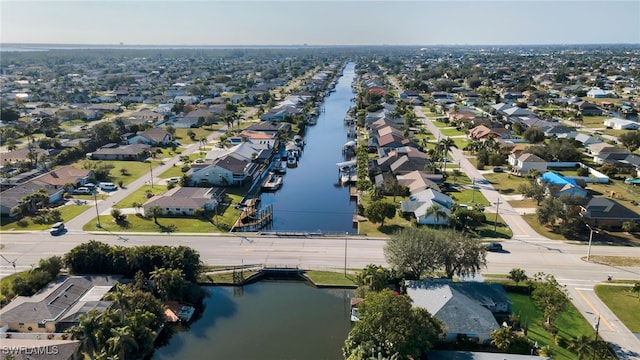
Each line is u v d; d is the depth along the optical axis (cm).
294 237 11206
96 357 6088
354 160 17725
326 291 9031
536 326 7638
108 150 18075
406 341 6262
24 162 16188
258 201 13975
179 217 12281
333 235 11331
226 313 8312
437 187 13712
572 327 7575
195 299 8531
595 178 14988
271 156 18675
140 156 18000
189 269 8825
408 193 13788
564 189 12850
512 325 7544
